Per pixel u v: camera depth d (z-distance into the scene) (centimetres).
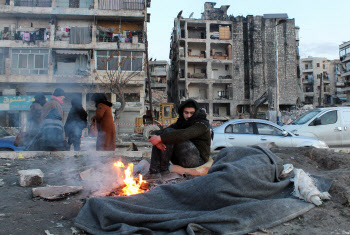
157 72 4900
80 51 2659
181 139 356
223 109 4150
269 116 2506
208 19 4284
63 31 2773
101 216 256
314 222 269
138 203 280
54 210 314
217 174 283
